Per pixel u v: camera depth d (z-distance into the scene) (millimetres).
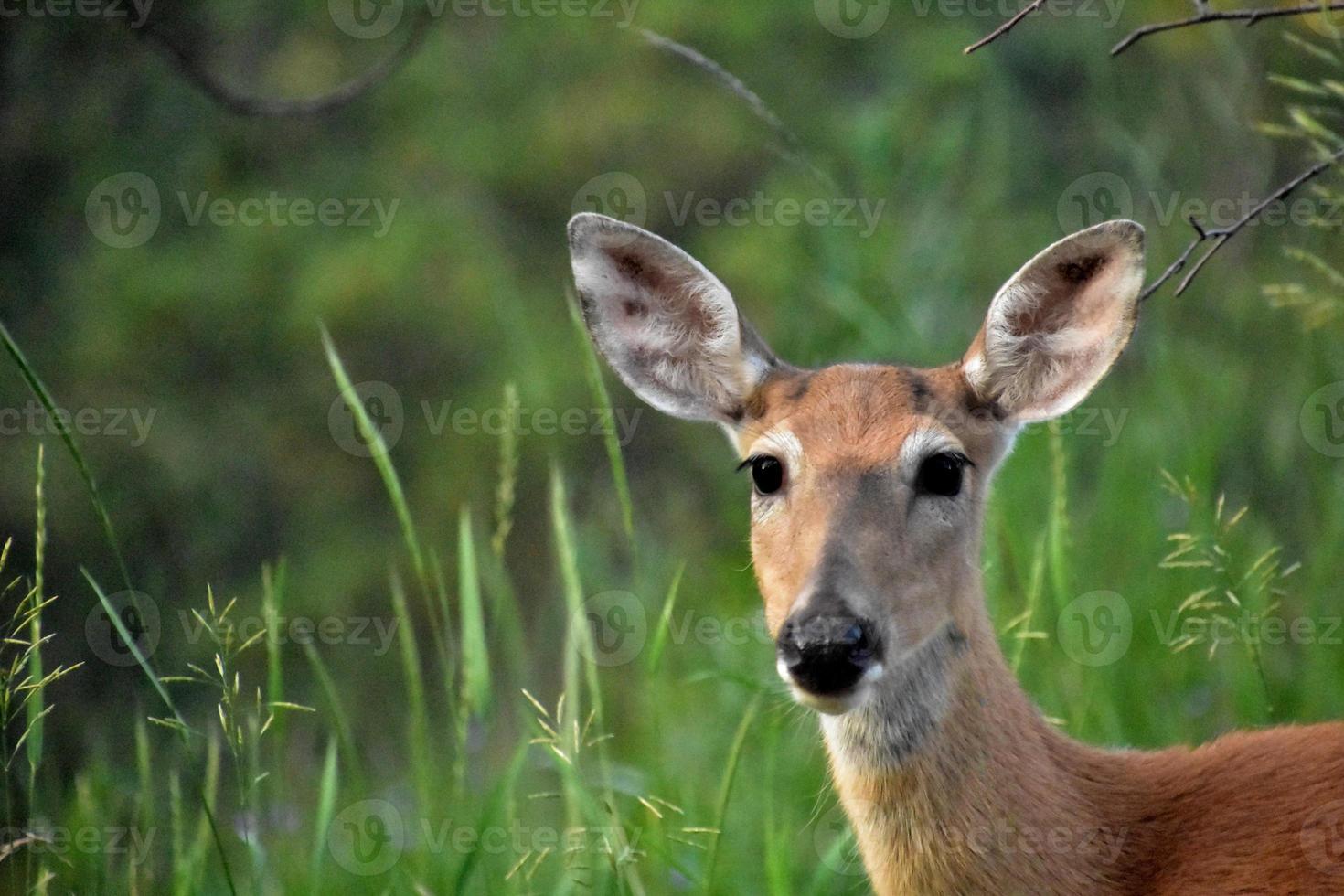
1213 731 9656
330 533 23797
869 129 14219
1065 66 21156
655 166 26688
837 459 7324
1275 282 13258
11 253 22922
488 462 23906
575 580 8555
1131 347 14539
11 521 19141
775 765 9617
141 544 20609
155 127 25062
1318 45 13539
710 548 16375
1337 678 9578
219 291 24953
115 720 15195
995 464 7824
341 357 25125
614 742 11836
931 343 13008
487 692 8508
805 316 14000
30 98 22375
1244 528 10805
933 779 7129
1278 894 6727
